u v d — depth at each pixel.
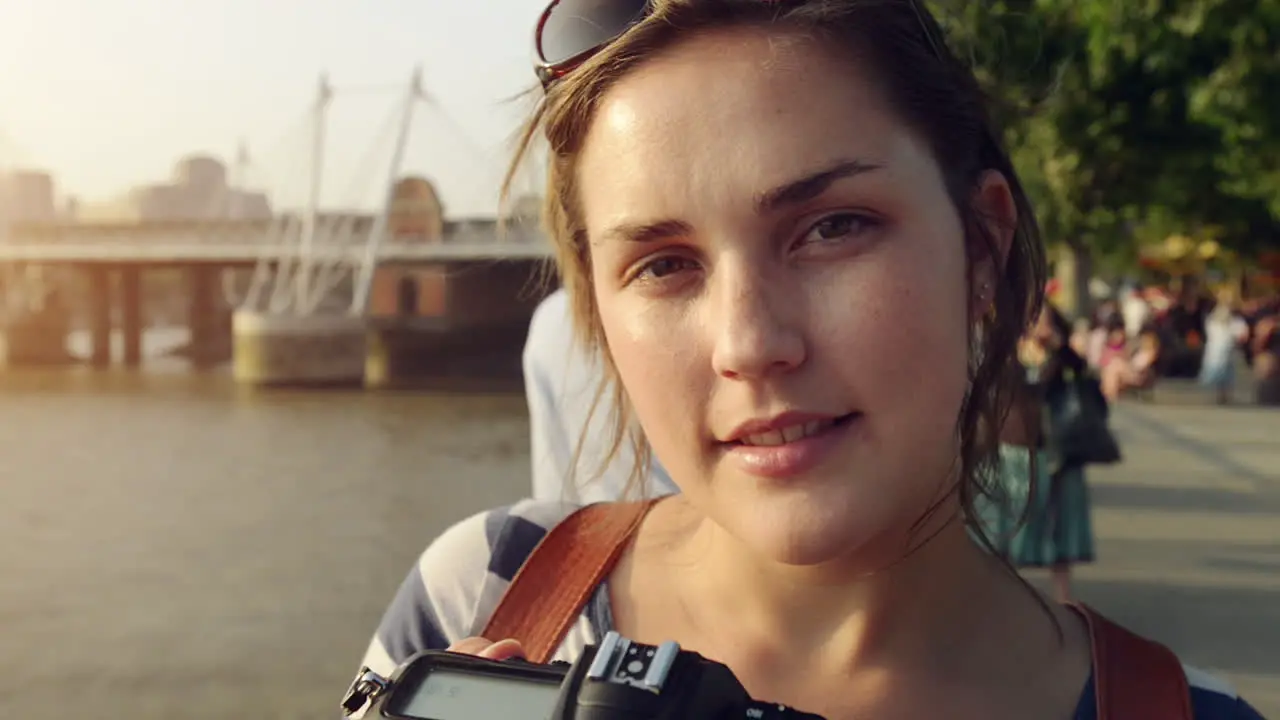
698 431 0.88
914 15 0.93
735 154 0.85
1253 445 12.39
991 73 1.17
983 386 1.03
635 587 1.09
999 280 1.00
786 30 0.86
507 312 44.19
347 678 8.04
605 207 0.91
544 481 1.92
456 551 1.21
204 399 36.47
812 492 0.84
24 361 48.75
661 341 0.88
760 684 1.00
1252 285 31.88
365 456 24.86
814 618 0.99
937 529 0.98
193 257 47.62
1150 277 36.00
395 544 15.24
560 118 0.96
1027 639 1.00
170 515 18.36
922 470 0.87
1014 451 2.88
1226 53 11.05
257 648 9.10
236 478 22.16
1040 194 12.62
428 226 45.88
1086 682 0.97
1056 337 5.69
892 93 0.88
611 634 0.79
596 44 0.93
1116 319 20.53
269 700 7.57
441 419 31.59
